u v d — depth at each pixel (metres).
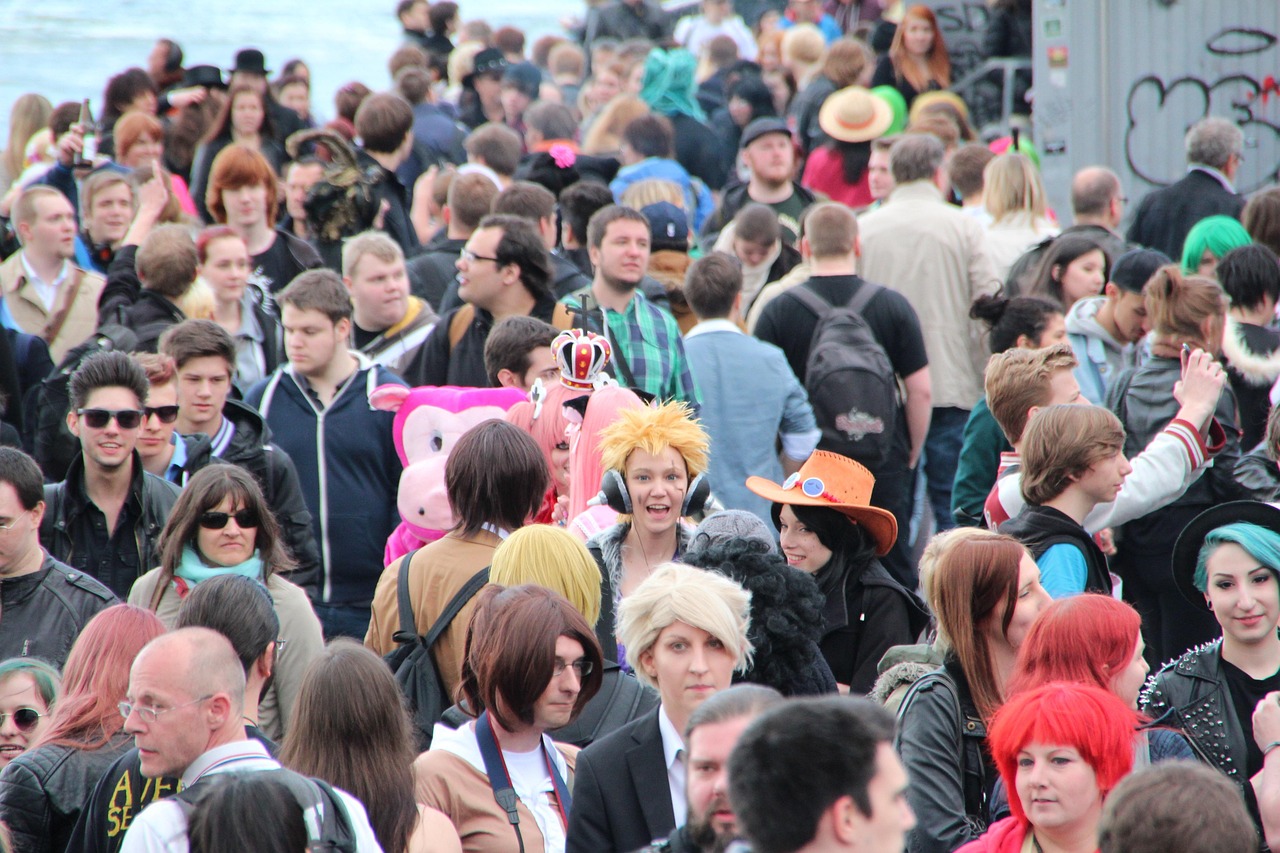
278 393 25.02
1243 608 16.67
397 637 17.58
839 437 27.78
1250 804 16.17
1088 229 33.28
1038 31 43.94
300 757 13.38
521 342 24.06
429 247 35.09
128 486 21.03
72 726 14.94
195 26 120.88
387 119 38.12
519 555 16.83
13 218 31.44
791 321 29.25
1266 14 43.22
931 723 14.74
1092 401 27.91
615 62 61.03
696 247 41.75
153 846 11.92
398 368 27.50
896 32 57.19
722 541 15.75
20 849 14.44
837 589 19.14
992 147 45.75
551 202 31.16
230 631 14.80
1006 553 15.27
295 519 23.16
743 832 9.36
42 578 19.11
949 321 31.80
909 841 14.28
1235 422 23.17
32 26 116.31
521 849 14.42
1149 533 23.05
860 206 44.28
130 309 27.70
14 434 25.70
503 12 118.69
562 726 14.82
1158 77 43.47
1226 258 25.80
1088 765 12.62
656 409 18.72
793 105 55.12
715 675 13.80
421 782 14.50
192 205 42.09
